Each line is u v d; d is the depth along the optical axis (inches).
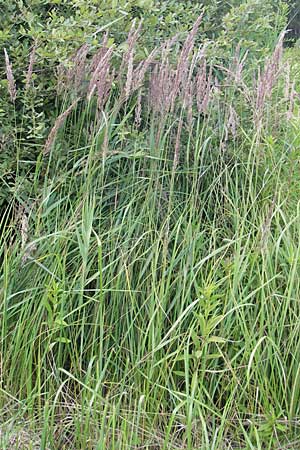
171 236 116.9
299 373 104.9
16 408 106.3
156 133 133.2
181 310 108.2
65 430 101.0
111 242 119.1
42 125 126.5
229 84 139.0
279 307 109.8
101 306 104.3
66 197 121.3
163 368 106.6
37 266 116.9
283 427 100.2
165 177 132.5
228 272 112.3
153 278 109.7
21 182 127.3
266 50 160.9
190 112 122.2
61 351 111.3
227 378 108.4
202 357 105.3
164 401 105.2
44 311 112.9
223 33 150.6
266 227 110.1
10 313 112.5
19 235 119.4
